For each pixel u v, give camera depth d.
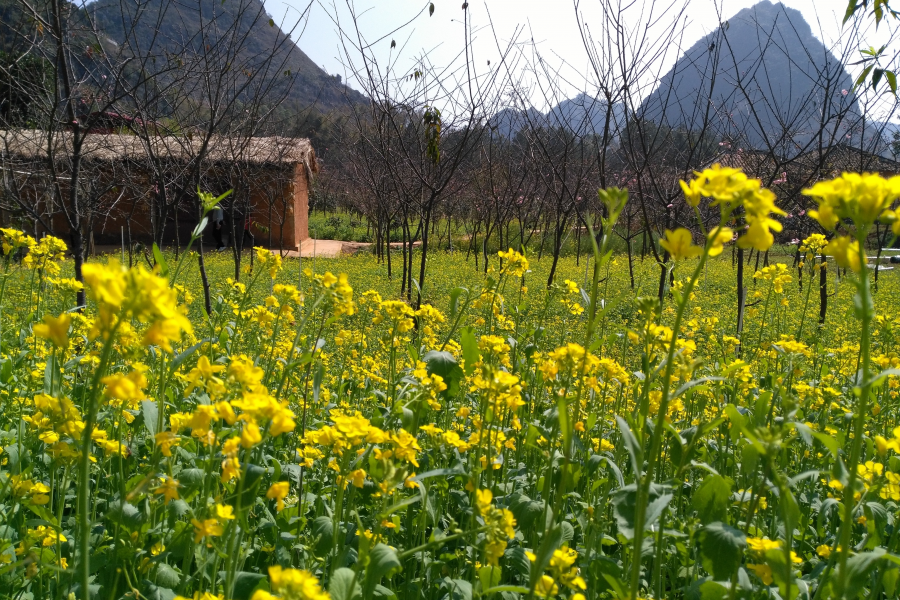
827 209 1.38
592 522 2.36
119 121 6.73
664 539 2.66
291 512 2.62
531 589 1.64
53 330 1.25
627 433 1.52
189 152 7.44
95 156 7.49
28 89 6.25
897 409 4.04
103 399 1.43
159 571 2.20
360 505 2.87
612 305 1.92
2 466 2.89
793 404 1.79
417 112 9.65
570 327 7.12
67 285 3.62
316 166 25.84
